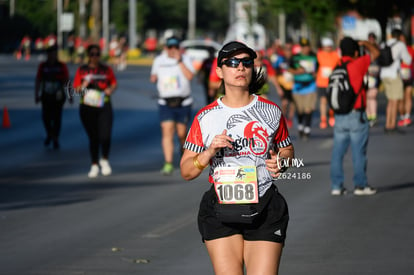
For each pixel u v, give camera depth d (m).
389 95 46.53
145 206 26.44
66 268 18.78
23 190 29.91
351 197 27.38
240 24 124.94
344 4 71.69
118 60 144.62
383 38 71.25
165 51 33.50
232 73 13.17
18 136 47.56
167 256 19.81
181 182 31.39
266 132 13.27
